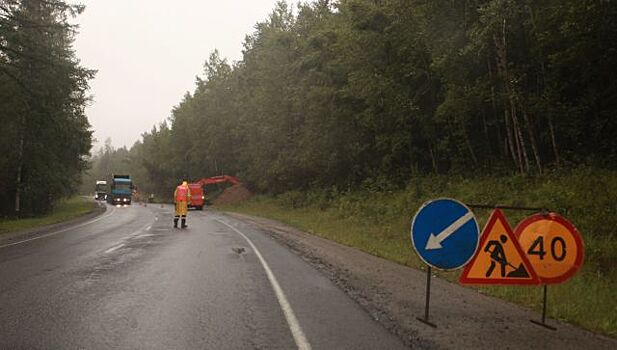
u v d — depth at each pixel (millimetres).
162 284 9375
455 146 25297
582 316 7223
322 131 35469
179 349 5570
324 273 10922
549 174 17438
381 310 7473
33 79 28484
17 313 7098
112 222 28781
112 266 11594
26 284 9312
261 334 6160
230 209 50812
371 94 26328
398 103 25078
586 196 14227
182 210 24344
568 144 19141
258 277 10234
